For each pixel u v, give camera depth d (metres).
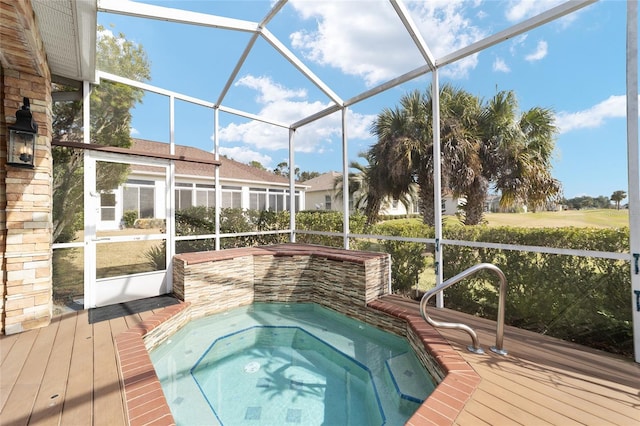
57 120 3.89
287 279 5.07
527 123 3.84
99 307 4.01
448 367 2.37
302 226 7.20
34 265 3.19
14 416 1.80
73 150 3.97
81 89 4.07
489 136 4.38
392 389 2.78
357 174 7.82
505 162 4.09
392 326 3.79
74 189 3.97
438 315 3.66
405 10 3.35
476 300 3.96
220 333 4.02
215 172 5.59
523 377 2.22
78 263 3.95
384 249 5.31
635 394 2.02
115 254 4.26
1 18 2.24
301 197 12.50
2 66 2.99
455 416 1.77
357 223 6.09
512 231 3.67
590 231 3.04
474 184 4.61
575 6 2.69
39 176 3.21
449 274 4.32
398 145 5.35
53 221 3.78
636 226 2.50
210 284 4.52
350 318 4.39
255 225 6.56
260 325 4.31
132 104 4.55
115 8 3.02
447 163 4.83
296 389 2.88
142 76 4.77
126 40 4.41
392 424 2.32
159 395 2.04
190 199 5.30
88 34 2.94
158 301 4.29
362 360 3.33
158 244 4.71
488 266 2.53
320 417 2.47
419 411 1.81
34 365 2.44
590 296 2.99
